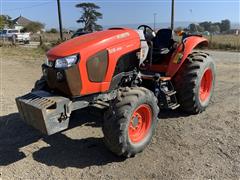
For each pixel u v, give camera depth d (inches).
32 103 158.1
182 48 216.4
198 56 232.1
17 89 319.0
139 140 174.2
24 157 175.2
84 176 156.3
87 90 169.2
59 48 170.1
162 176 155.4
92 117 230.7
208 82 242.7
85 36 184.4
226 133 202.2
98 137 199.0
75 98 166.7
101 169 162.4
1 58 593.9
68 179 153.9
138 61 195.6
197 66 220.5
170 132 204.1
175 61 213.0
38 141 194.4
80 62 162.7
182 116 231.3
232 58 657.6
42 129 155.6
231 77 377.1
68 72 159.3
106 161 170.1
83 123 220.7
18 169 163.2
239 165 164.4
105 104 179.5
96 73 170.7
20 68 464.1
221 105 255.9
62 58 160.7
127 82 193.0
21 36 1424.7
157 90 203.6
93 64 168.2
